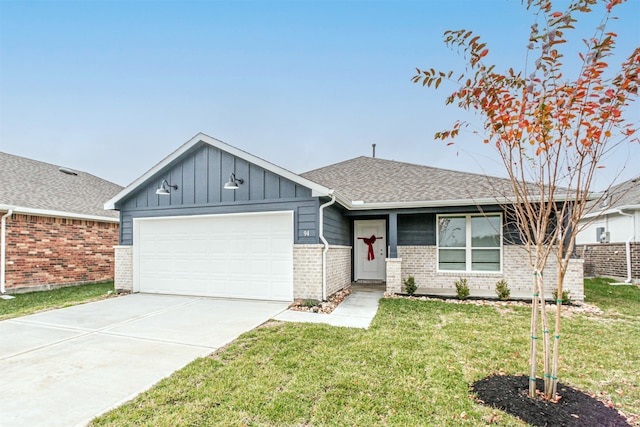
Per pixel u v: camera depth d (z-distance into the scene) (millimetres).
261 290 9117
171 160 9867
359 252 13016
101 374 4250
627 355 4891
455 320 6906
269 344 5289
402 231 11438
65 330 6227
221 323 6648
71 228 12523
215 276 9602
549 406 3383
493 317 7199
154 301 9008
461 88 3461
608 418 3189
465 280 9672
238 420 3189
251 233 9297
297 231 8805
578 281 8969
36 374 4254
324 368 4344
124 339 5660
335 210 10281
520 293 9898
